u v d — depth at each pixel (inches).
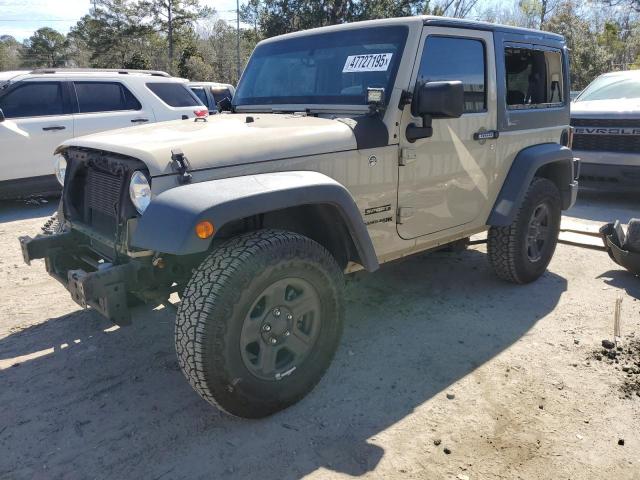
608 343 143.4
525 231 176.4
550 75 188.5
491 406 118.1
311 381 117.5
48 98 316.8
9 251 231.6
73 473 98.7
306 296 112.7
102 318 161.8
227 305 98.4
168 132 120.7
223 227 115.0
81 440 107.6
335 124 126.1
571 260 215.3
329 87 144.2
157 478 97.3
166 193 98.6
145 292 117.8
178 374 131.6
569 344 145.6
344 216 115.9
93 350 143.3
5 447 105.6
